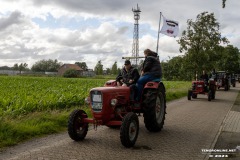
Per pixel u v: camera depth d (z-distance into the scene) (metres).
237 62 73.69
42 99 12.03
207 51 36.75
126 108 7.75
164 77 70.38
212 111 12.84
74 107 12.11
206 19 37.09
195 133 8.38
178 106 14.68
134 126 6.91
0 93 14.66
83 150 6.55
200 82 18.52
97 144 7.09
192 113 12.19
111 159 5.95
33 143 7.09
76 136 7.23
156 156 6.19
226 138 7.68
